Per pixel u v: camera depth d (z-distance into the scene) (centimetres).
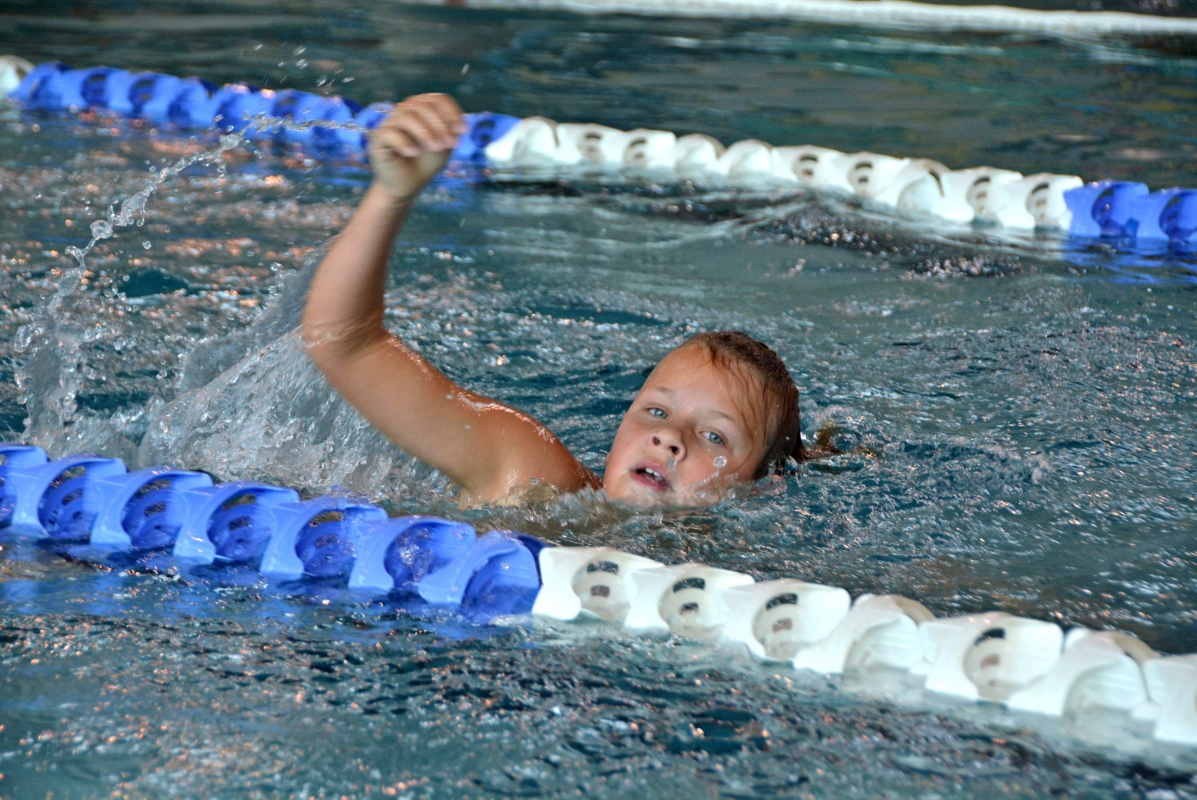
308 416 786
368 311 648
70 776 429
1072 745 457
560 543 662
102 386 914
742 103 2292
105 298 1120
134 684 495
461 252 1351
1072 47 3038
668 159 1825
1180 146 1966
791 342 1088
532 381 991
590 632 553
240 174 1641
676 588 579
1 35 2583
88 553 643
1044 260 1367
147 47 2544
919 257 1377
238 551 649
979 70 2705
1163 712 464
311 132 1895
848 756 451
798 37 3133
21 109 1961
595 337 1101
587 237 1434
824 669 512
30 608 570
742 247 1408
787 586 560
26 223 1346
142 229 1358
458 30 3014
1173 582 629
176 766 436
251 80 2245
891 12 3600
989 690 495
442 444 684
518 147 1853
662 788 430
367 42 2767
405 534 634
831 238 1453
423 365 682
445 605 583
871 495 748
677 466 720
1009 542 682
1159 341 1082
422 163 596
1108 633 504
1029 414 907
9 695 482
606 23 3259
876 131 2070
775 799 423
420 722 471
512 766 441
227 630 551
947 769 442
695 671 515
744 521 701
